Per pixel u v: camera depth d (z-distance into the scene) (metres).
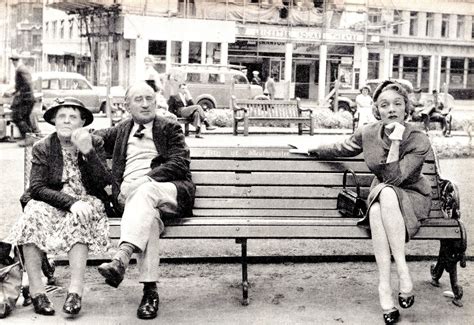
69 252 5.27
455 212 5.91
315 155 6.64
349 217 6.18
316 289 6.12
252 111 21.05
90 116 5.68
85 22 41.44
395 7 45.62
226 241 7.78
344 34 44.47
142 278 5.29
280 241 7.84
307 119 21.33
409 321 5.32
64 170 5.52
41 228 5.22
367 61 45.41
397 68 46.81
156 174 5.70
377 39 45.47
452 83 48.09
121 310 5.46
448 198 6.04
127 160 5.96
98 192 5.66
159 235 5.41
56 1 42.81
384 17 45.47
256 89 29.77
